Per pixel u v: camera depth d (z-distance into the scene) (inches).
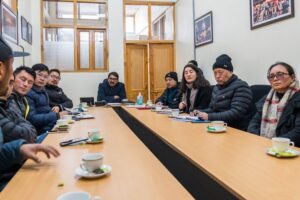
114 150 56.7
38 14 219.0
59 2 224.2
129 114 125.4
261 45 137.1
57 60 225.8
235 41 158.7
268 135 83.0
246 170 43.1
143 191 35.9
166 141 65.1
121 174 42.3
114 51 231.5
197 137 68.3
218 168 44.2
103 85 208.1
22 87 84.5
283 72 80.2
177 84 168.4
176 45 249.6
